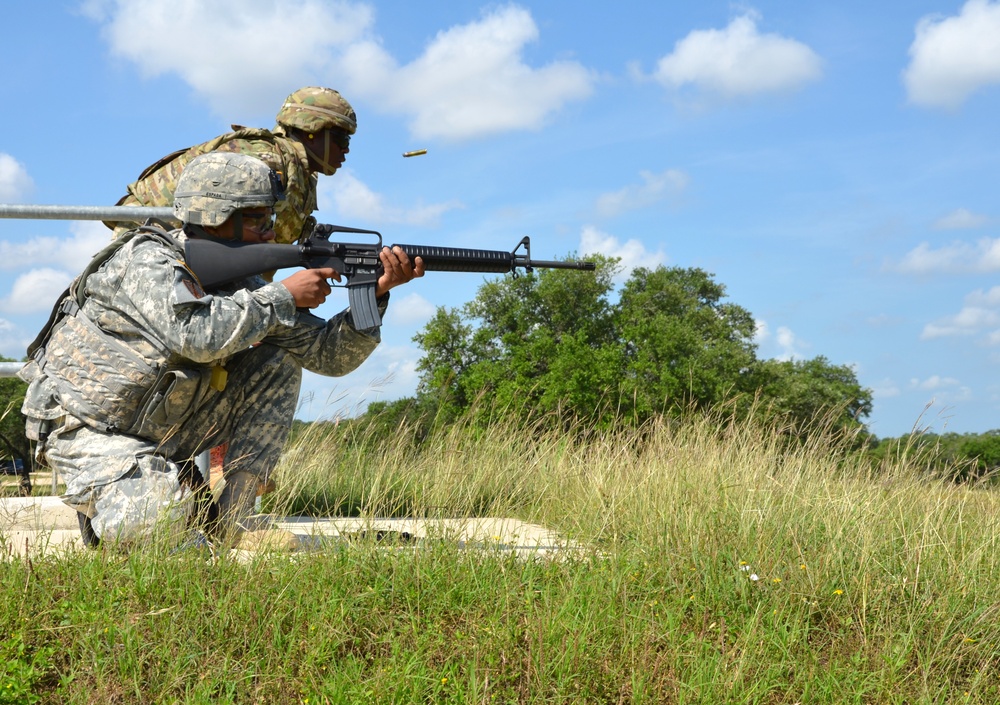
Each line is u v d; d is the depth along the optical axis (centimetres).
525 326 5275
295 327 465
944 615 429
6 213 500
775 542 493
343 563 409
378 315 452
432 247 467
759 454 714
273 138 551
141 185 538
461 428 817
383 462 775
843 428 745
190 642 336
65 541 446
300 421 788
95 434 424
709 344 5588
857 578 455
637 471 659
